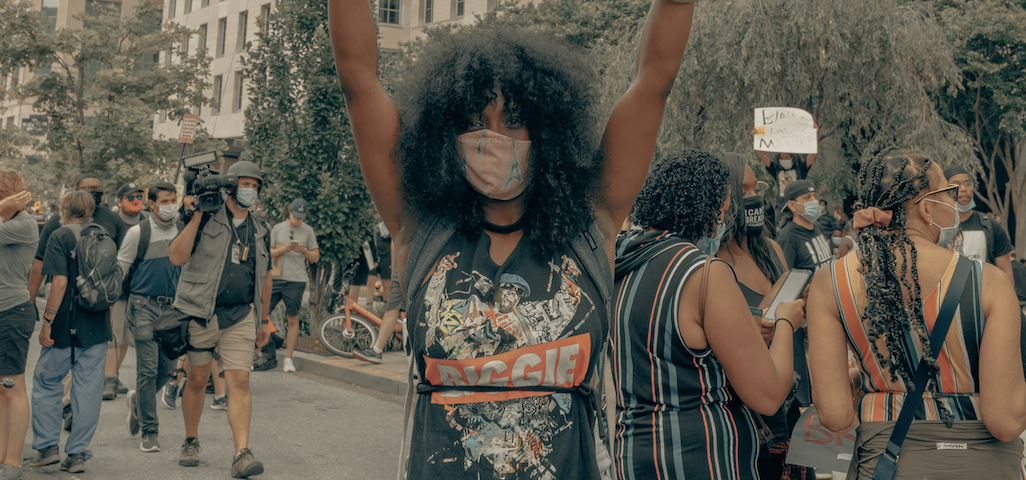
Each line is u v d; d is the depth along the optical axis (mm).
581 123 1741
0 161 31672
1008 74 20609
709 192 2465
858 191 2387
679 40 1685
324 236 11000
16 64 25734
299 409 7293
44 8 54688
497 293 1637
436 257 1688
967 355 2164
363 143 1736
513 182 1670
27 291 4941
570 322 1639
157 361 5875
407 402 1751
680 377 2238
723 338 2129
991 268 2199
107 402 7301
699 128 15852
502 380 1600
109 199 28328
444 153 1682
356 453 5816
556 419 1621
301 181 10883
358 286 12469
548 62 1724
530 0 22344
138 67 28375
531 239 1684
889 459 2227
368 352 9094
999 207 22859
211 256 5125
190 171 5211
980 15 20141
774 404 2182
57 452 5207
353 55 1688
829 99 15297
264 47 11172
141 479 5035
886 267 2248
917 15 15508
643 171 1792
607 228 1804
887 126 15289
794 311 2430
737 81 14930
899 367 2234
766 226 4016
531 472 1592
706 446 2236
